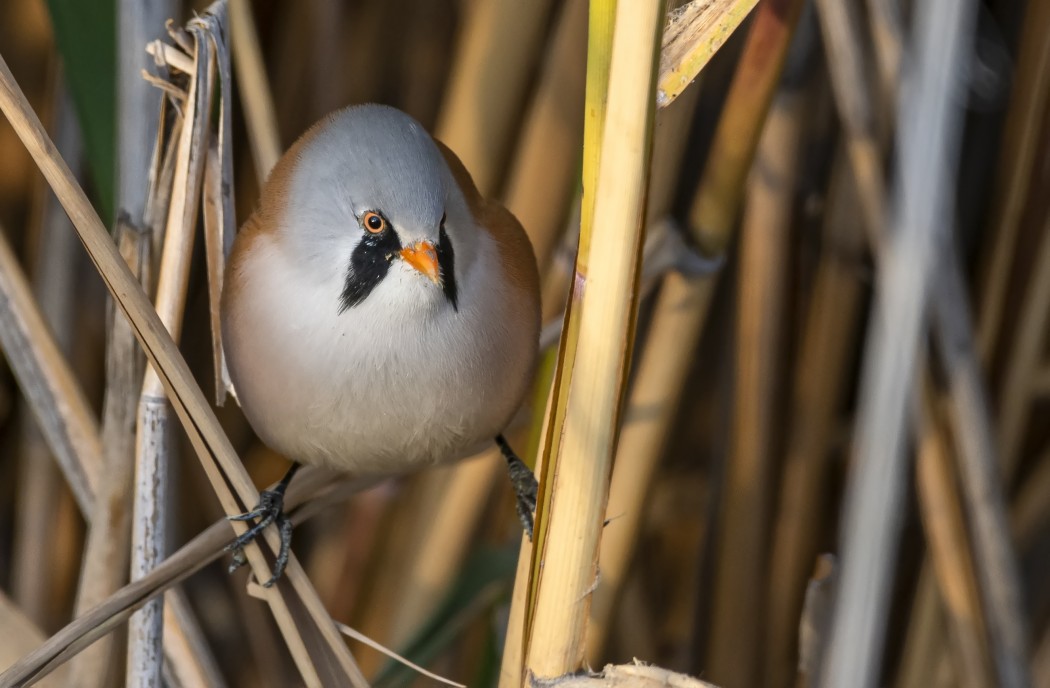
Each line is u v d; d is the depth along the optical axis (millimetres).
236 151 2945
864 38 2916
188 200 2830
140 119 2838
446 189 2840
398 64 2965
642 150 2771
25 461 2939
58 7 2840
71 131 2922
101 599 2840
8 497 2965
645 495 2895
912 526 2951
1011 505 2941
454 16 2959
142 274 2836
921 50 2844
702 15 2801
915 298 2844
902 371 2846
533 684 2791
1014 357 2920
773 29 2854
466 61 2906
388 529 2947
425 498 2932
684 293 2883
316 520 2984
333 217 2834
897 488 2850
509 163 2926
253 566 2811
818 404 2930
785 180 2900
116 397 2834
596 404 2781
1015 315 2920
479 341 2842
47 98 2938
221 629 2980
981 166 2943
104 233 2795
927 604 2920
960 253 2945
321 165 2834
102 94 2842
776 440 2926
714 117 2926
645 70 2768
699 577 2943
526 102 2938
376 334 2834
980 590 2896
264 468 2982
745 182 2875
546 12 2904
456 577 2916
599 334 2779
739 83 2857
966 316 2887
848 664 2854
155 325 2799
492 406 2850
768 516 2926
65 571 2947
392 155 2832
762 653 2938
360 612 2947
